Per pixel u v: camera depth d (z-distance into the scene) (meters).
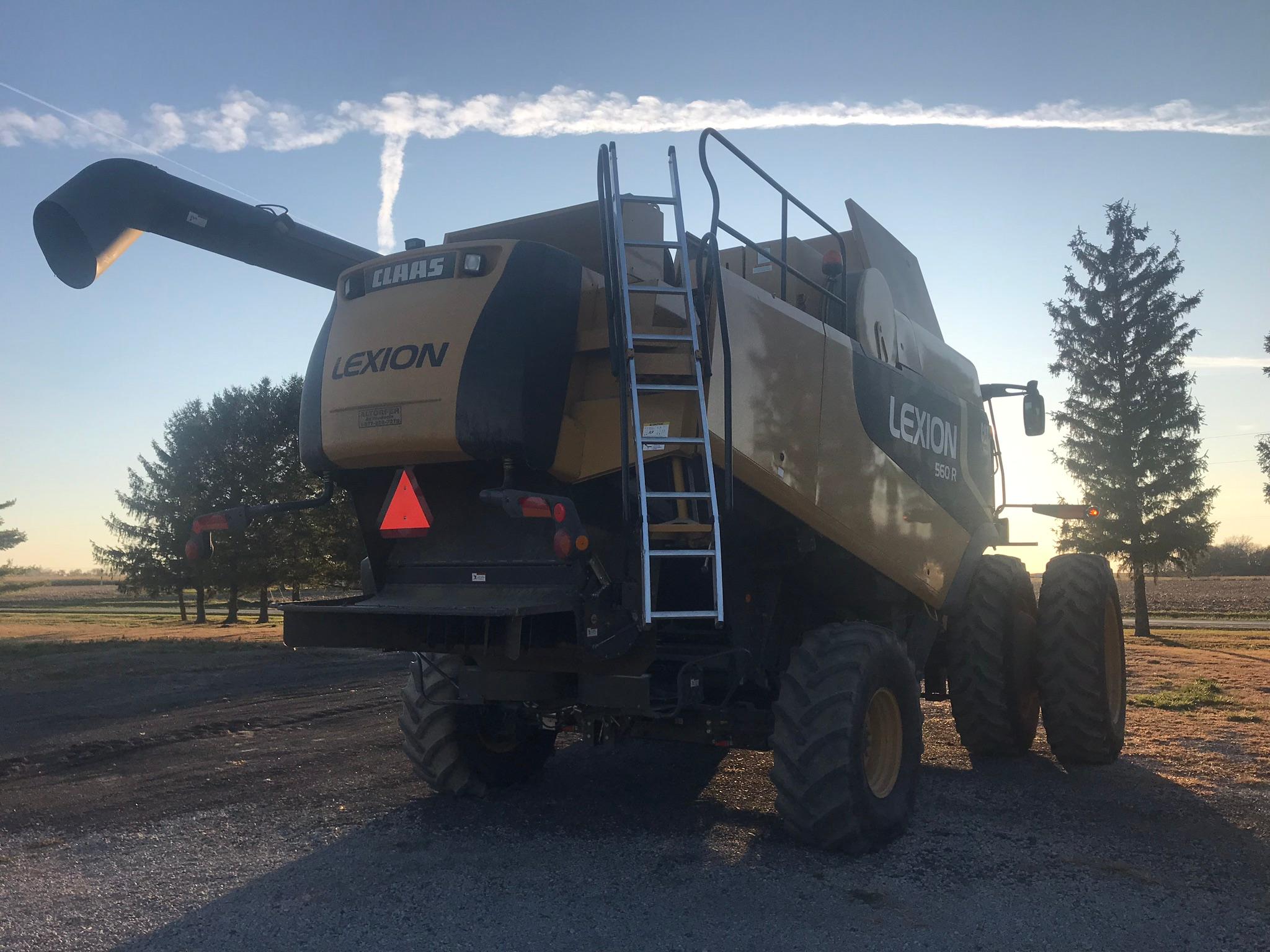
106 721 8.52
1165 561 28.47
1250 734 7.17
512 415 3.81
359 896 3.66
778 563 4.62
